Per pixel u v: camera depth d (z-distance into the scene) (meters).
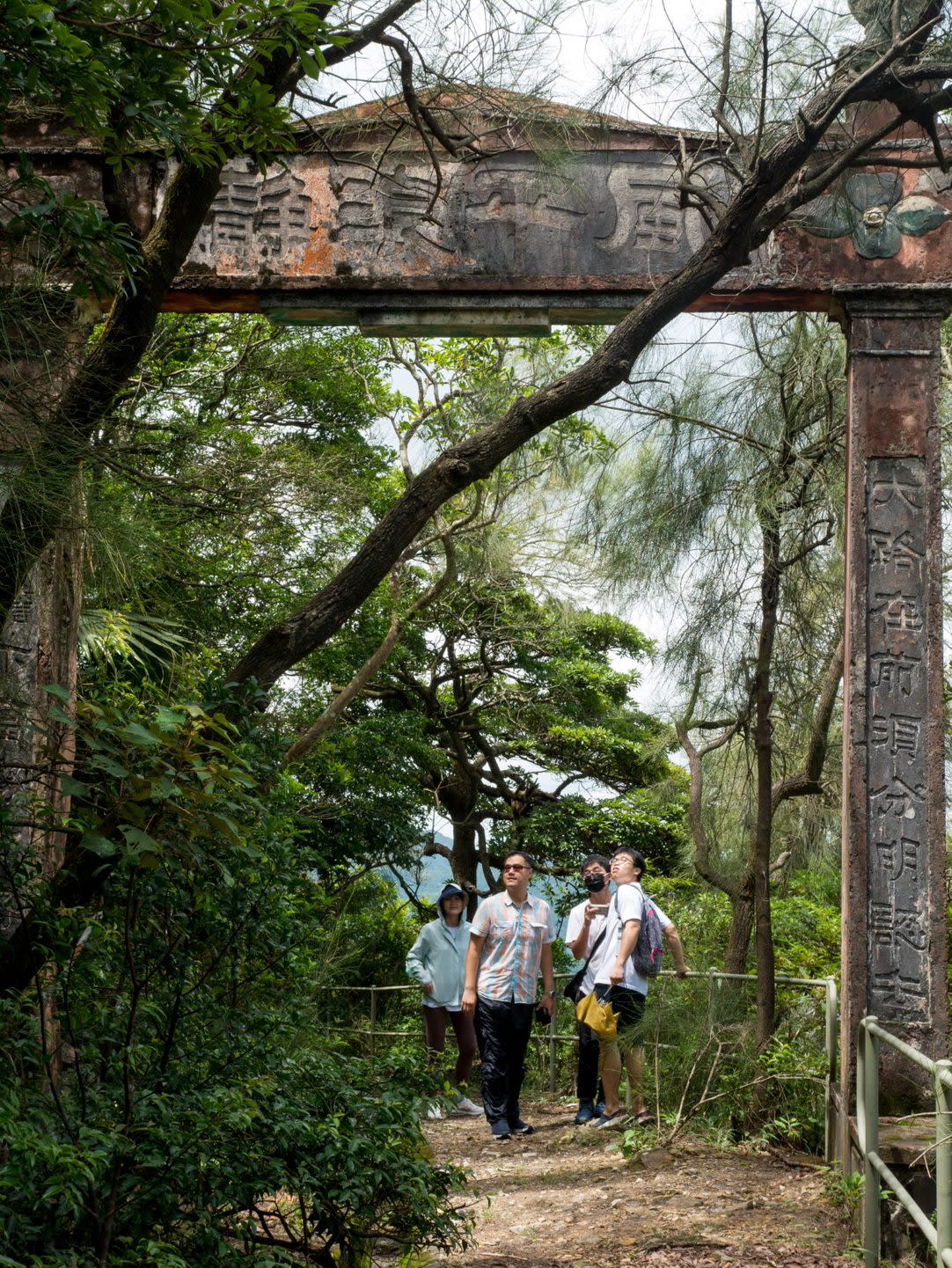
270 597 7.84
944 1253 3.29
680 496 6.91
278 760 3.86
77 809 3.28
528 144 5.65
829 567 6.82
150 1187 2.99
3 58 2.87
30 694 4.92
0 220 4.35
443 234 5.70
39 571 4.95
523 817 14.59
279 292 5.71
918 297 5.49
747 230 4.43
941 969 5.14
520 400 4.50
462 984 7.96
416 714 12.80
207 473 4.62
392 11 4.05
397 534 4.46
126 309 3.92
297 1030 4.01
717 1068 6.34
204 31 3.07
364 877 11.85
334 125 5.61
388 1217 3.68
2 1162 2.82
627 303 5.66
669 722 8.19
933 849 5.20
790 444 6.55
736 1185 5.24
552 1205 5.12
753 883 7.36
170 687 4.91
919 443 5.43
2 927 4.24
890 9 4.48
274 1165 3.21
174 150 3.54
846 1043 5.15
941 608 5.33
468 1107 7.52
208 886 3.49
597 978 6.54
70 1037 3.19
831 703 7.02
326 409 10.56
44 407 3.85
